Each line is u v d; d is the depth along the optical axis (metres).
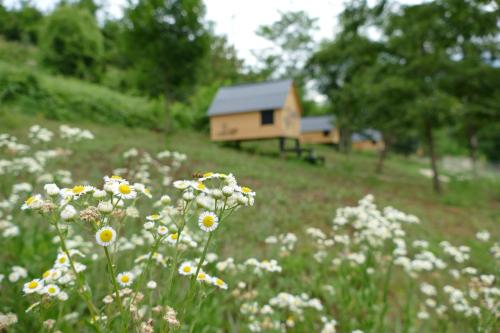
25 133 11.54
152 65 21.39
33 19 37.34
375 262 4.80
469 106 15.31
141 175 5.67
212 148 18.23
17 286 2.67
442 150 57.50
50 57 25.83
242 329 3.31
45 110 16.09
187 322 2.68
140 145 13.45
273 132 21.55
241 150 21.33
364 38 19.17
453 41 9.87
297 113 24.84
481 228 9.88
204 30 21.80
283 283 4.43
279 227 7.36
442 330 3.86
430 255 3.98
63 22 26.31
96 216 1.43
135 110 21.91
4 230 3.56
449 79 15.19
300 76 30.80
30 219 4.34
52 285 1.78
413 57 16.00
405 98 16.11
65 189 1.50
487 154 52.84
